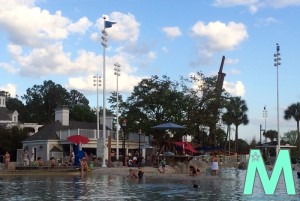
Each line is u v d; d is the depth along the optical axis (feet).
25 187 80.64
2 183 90.99
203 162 169.07
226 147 379.76
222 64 281.54
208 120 222.07
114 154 210.59
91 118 364.99
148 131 207.62
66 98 526.98
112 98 222.07
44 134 232.73
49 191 72.69
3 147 254.68
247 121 366.22
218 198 63.46
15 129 264.31
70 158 160.04
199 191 74.64
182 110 218.38
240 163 211.20
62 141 224.12
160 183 92.53
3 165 139.74
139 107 215.51
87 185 85.66
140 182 94.89
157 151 206.80
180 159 150.20
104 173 126.31
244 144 424.46
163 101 211.41
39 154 228.84
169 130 206.08
